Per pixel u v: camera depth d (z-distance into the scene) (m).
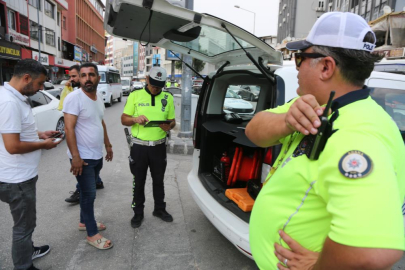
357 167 0.72
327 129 0.82
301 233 0.89
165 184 4.55
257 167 2.64
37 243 2.86
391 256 0.67
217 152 3.32
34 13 29.45
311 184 0.84
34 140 2.22
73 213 3.52
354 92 0.90
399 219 0.69
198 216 3.51
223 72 2.88
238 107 3.21
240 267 2.58
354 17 0.91
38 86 2.14
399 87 2.65
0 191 2.09
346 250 0.70
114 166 5.45
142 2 1.82
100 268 2.51
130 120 3.06
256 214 1.08
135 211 3.21
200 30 2.29
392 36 11.50
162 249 2.82
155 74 2.98
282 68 2.24
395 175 0.74
